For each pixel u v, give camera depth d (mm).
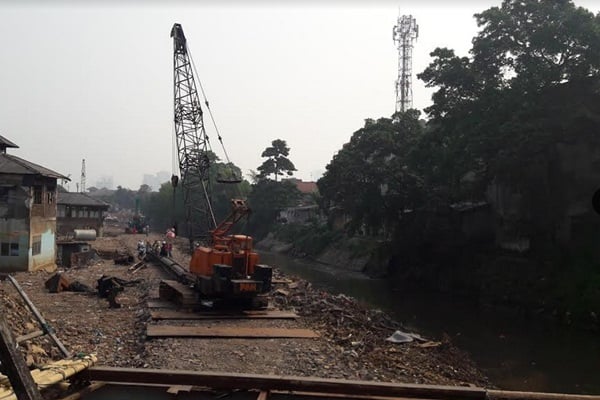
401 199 41469
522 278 29078
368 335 17406
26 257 29047
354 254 50906
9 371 4055
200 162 31781
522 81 29703
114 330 16891
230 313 18828
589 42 27047
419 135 42250
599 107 27094
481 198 36188
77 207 61875
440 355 16016
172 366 12016
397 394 5738
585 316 23734
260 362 12656
